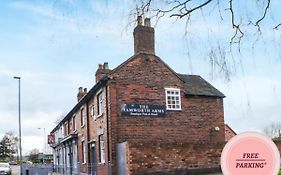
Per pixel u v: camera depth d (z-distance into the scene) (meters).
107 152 23.83
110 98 23.94
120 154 22.61
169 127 25.27
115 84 24.23
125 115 24.11
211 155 23.42
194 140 25.91
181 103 26.02
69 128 39.53
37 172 30.94
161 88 25.48
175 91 25.92
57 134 49.47
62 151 42.78
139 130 24.30
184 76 28.80
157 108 25.05
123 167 22.09
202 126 26.41
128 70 24.72
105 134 24.44
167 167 22.09
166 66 25.91
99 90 26.11
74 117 36.19
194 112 26.34
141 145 21.73
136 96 24.61
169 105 25.59
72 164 36.25
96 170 25.84
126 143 21.70
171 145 22.45
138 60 25.09
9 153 109.38
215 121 26.95
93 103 28.06
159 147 22.12
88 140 29.38
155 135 24.70
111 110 23.83
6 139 110.31
